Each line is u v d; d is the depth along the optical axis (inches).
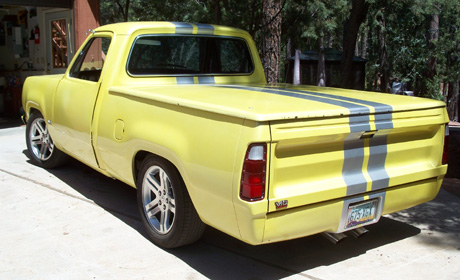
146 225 163.3
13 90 447.5
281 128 119.5
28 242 162.9
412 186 152.6
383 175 143.0
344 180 134.7
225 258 153.0
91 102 185.9
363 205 140.7
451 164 255.8
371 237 171.9
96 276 140.5
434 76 842.8
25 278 139.0
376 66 900.6
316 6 480.1
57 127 217.6
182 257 153.2
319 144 128.4
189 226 147.3
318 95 157.2
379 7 720.3
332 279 140.2
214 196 128.0
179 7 550.0
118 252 156.0
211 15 459.5
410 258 154.8
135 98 161.5
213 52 201.6
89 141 189.2
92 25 396.2
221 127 126.1
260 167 117.6
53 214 188.5
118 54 179.3
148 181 160.9
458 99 868.0
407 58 852.6
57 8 416.8
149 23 186.9
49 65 439.5
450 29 847.7
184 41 193.5
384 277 141.7
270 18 313.7
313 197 126.6
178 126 140.8
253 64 213.9
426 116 151.2
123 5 818.2
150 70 185.9
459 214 195.6
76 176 239.1
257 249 160.2
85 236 168.2
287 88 179.2
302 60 609.3
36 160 253.0
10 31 472.7
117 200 205.8
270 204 119.3
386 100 151.3
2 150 293.9
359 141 137.1
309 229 130.0
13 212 189.9
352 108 132.6
